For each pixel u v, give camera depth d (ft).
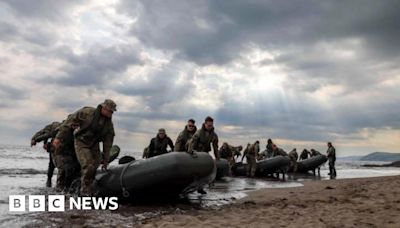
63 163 26.78
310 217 17.37
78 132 22.94
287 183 45.03
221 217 17.71
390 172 100.48
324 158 76.48
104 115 22.98
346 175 76.33
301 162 77.10
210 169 23.20
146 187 21.63
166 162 21.47
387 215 17.53
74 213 18.85
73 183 25.20
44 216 17.87
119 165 23.79
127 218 17.87
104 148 23.44
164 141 30.83
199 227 15.17
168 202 23.89
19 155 136.36
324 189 34.01
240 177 58.29
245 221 16.49
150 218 17.78
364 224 15.46
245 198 27.20
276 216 17.87
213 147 27.91
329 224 15.55
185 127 28.32
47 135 29.84
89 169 22.31
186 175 21.58
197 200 25.29
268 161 58.75
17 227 15.35
